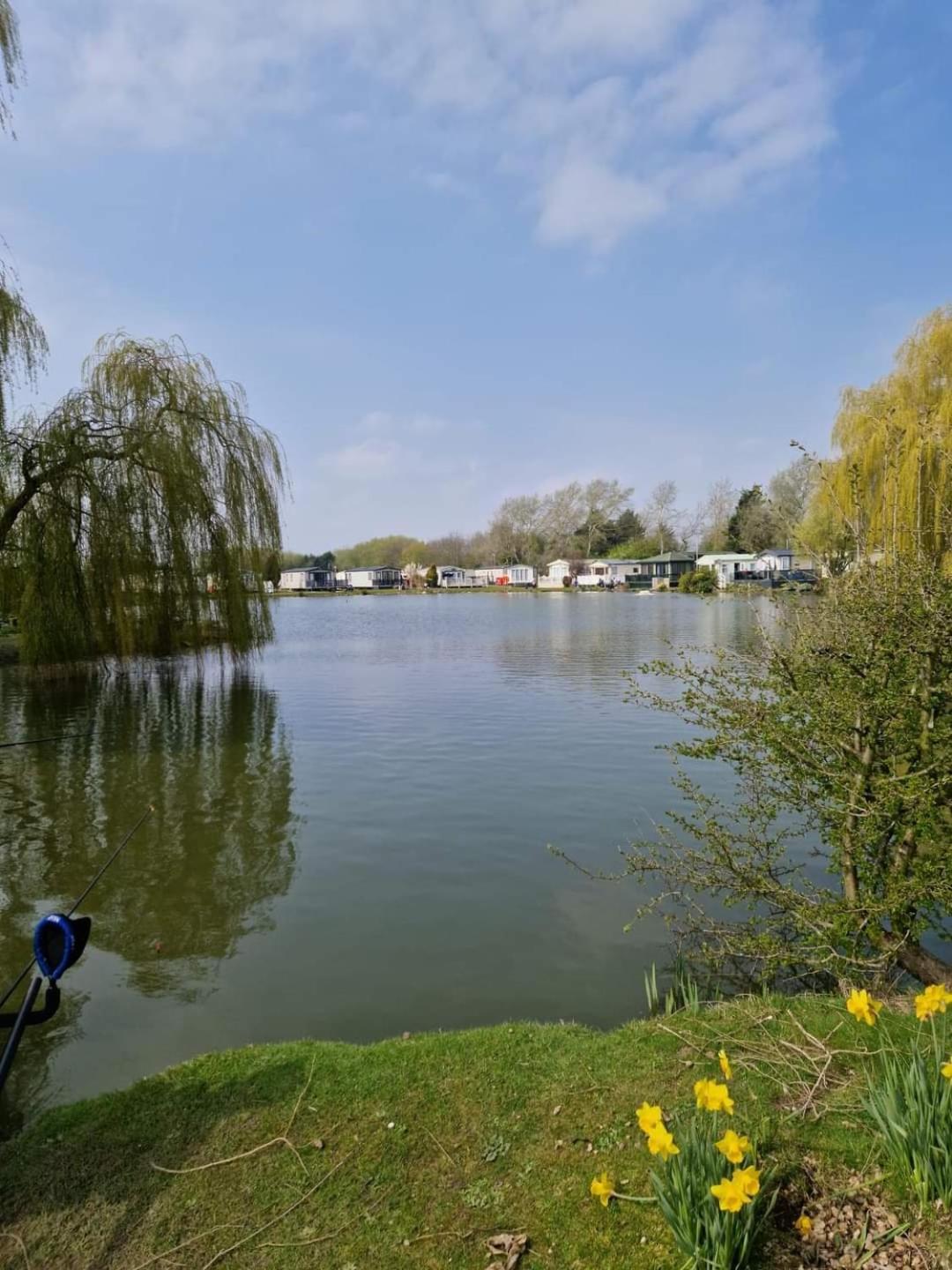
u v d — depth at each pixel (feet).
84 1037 13.61
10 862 22.27
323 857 22.41
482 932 17.52
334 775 31.63
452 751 35.86
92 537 52.65
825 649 12.46
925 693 11.85
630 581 256.52
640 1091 9.92
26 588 52.26
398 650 83.82
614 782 30.14
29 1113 11.49
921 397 55.67
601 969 15.78
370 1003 14.65
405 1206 8.11
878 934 12.23
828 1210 7.71
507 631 104.53
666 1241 7.47
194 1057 12.80
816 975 15.03
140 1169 8.86
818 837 22.85
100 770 32.73
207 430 57.21
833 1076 9.88
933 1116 7.99
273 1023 14.01
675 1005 14.17
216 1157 8.98
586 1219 7.80
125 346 56.03
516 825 25.14
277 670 66.33
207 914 18.74
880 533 13.62
